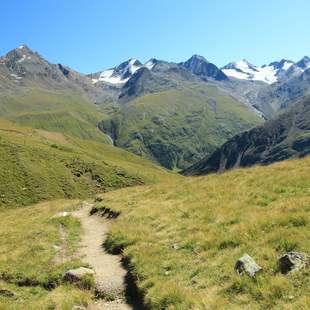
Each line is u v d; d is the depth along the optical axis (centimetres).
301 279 1262
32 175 11594
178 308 1348
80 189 12256
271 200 2312
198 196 3025
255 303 1231
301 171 2778
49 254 2436
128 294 1747
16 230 3450
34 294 1942
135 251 2098
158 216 2789
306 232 1570
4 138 13850
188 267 1712
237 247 1694
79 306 1645
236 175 3475
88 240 2819
